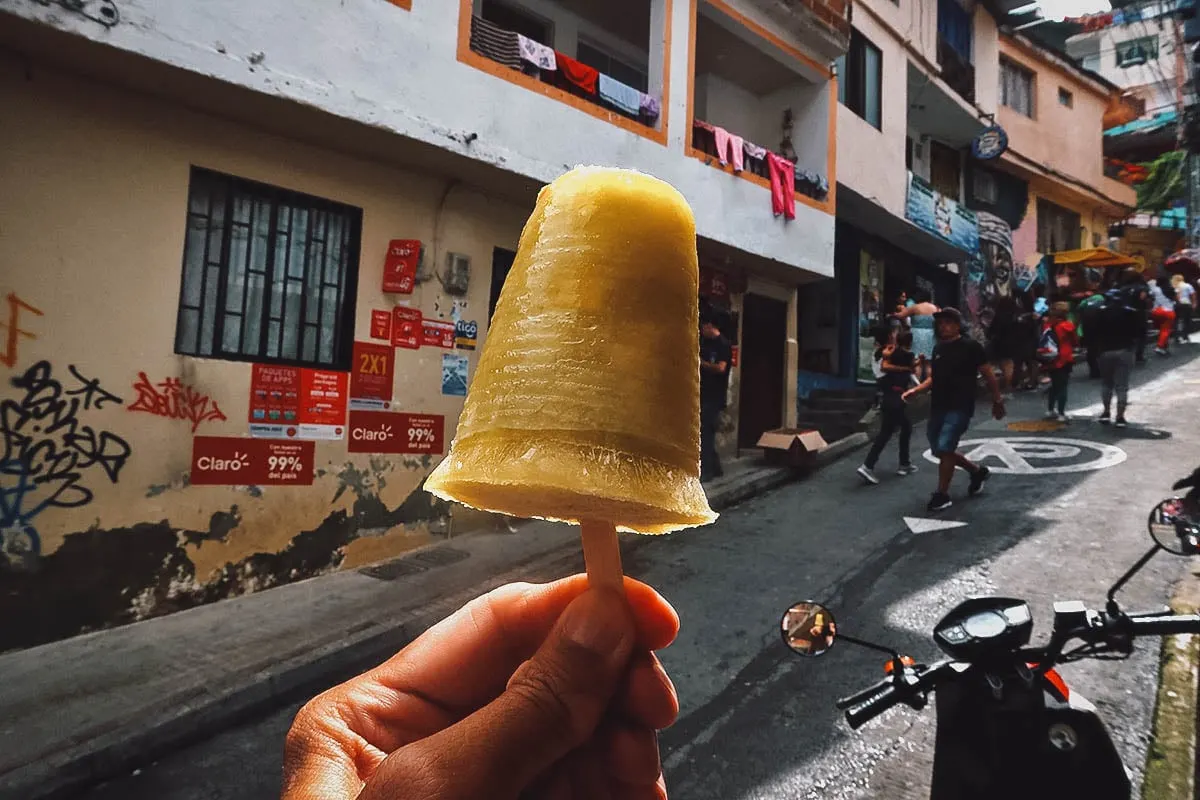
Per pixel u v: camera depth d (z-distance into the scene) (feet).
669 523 3.06
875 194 43.83
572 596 4.17
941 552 19.36
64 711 11.91
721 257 31.07
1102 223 75.56
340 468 19.94
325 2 17.43
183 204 17.07
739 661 13.94
